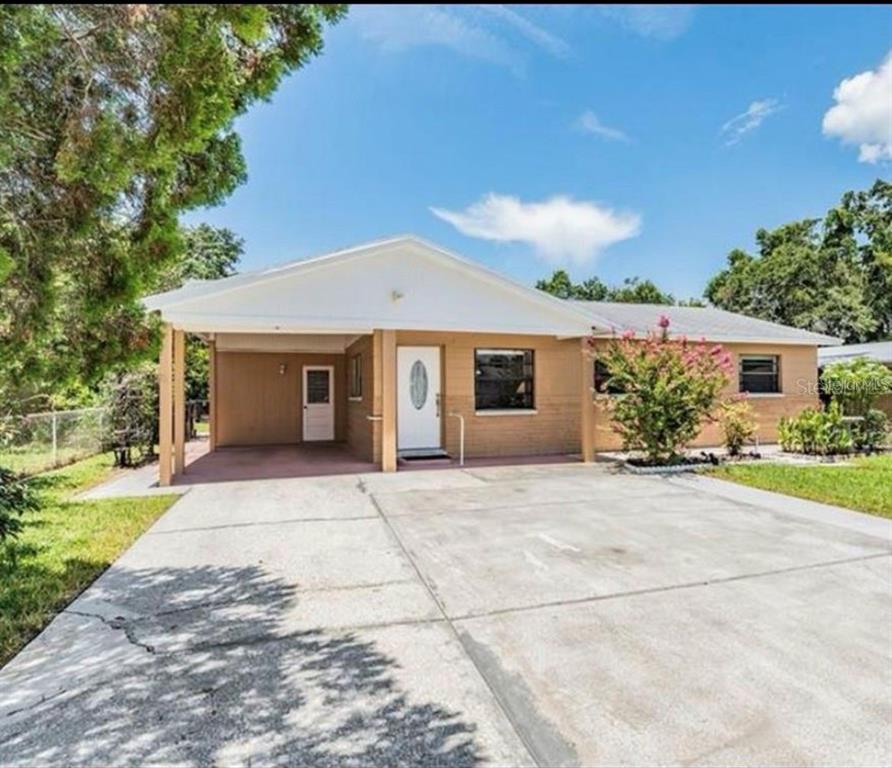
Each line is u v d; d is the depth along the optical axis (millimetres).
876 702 2844
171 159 2689
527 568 4973
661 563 5094
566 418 12961
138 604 4164
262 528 6398
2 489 5039
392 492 8469
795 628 3721
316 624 3805
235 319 9250
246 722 2686
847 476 9414
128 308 3570
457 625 3787
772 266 28828
